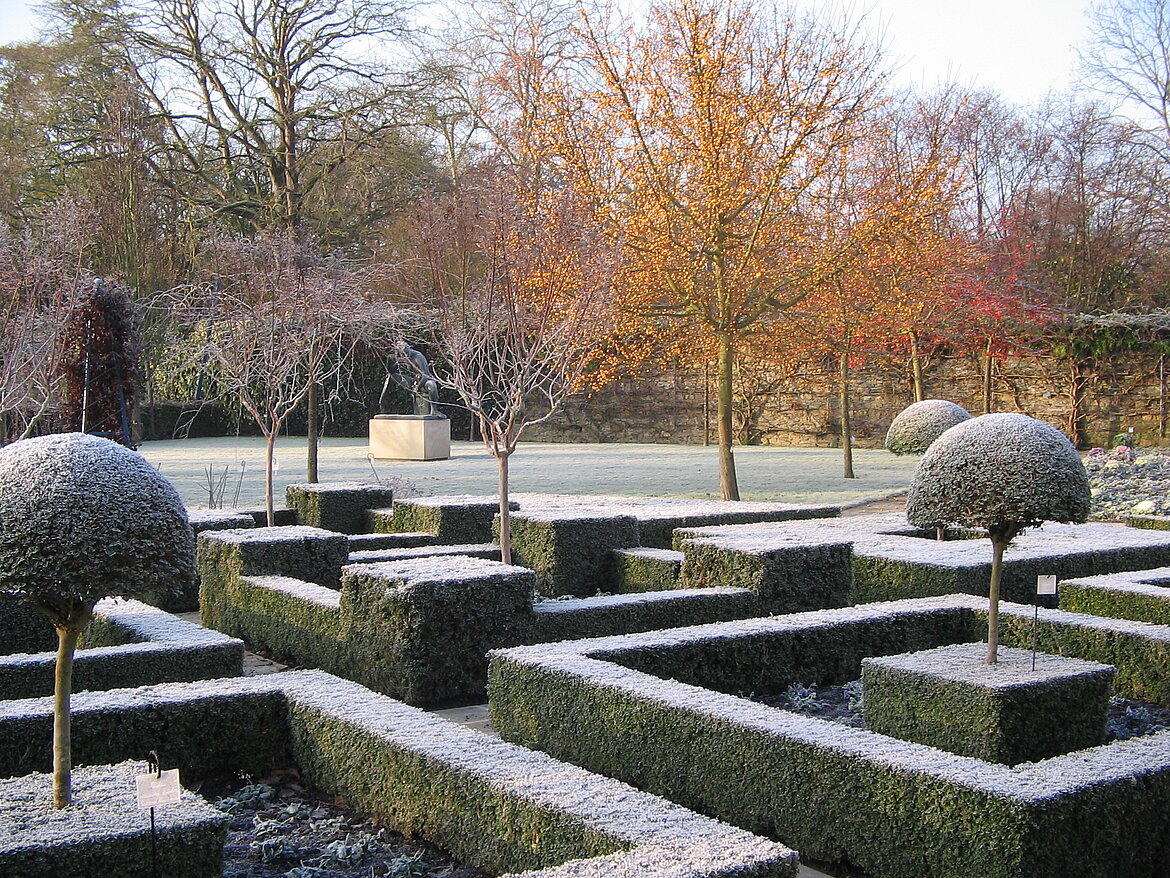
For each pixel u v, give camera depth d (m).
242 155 29.80
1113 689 6.65
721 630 6.62
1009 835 3.67
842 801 4.24
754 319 17.50
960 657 5.70
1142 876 3.92
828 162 17.73
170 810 3.64
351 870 4.16
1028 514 5.37
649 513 12.08
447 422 27.23
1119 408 25.14
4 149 27.19
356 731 4.74
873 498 18.02
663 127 16.61
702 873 3.02
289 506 13.23
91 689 6.10
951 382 27.56
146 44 27.98
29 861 3.29
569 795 3.79
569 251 10.91
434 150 33.94
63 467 3.82
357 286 17.92
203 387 30.83
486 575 7.06
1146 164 27.95
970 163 26.23
